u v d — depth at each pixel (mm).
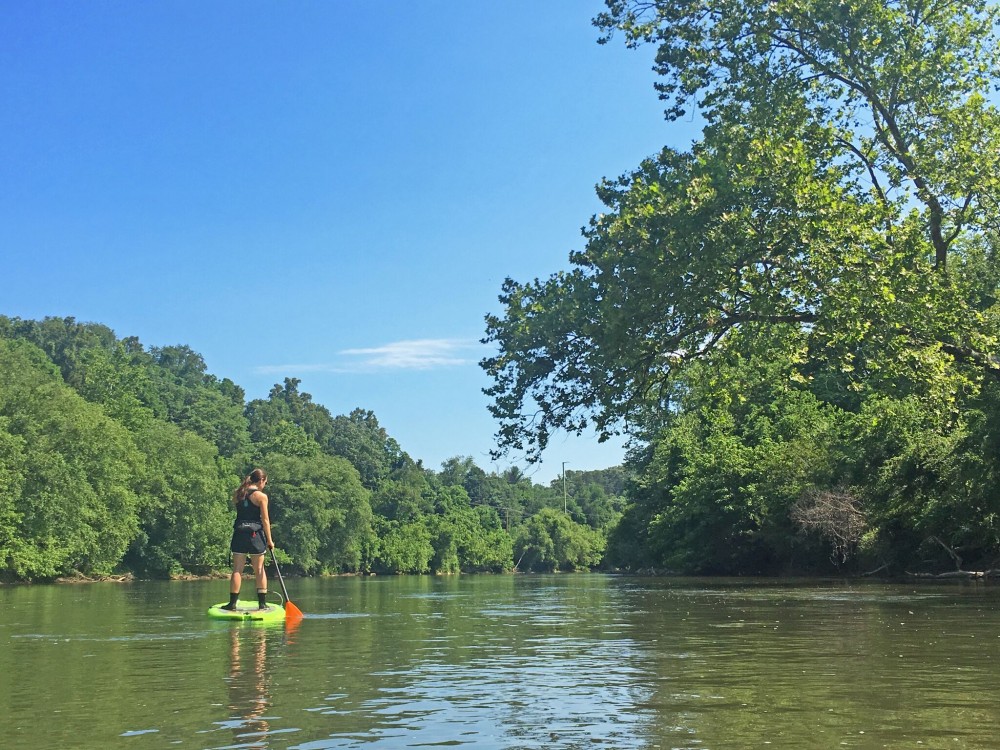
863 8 17531
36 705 5680
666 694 5969
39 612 16031
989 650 8250
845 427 37312
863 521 33844
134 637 10359
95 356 100688
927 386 15898
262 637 10305
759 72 18281
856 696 5777
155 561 66250
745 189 15406
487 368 16312
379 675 7023
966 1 18594
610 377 15781
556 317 15492
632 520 65500
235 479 83000
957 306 16359
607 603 18000
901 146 18469
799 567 40156
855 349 15789
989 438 23484
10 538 48781
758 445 44156
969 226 18531
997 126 17547
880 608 14438
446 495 144000
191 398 138625
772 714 5211
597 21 18906
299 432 102125
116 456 59562
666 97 18938
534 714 5340
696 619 12664
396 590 29969
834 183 17219
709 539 45094
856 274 15297
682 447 53281
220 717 5285
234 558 13719
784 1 17719
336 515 87625
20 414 53406
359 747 4508
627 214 15328
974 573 28688
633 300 15133
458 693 6133
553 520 133875
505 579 55750
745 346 16953
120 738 4715
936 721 4965
